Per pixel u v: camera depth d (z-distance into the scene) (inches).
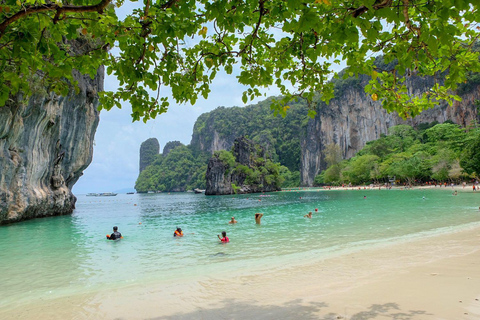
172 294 243.3
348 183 4055.1
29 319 203.9
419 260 308.2
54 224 858.8
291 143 7253.9
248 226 690.2
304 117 7204.7
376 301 193.5
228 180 3567.9
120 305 223.1
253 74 154.3
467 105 3585.1
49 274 332.5
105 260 395.5
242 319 179.9
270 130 7637.8
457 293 197.5
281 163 7209.6
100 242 540.7
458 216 666.8
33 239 590.9
